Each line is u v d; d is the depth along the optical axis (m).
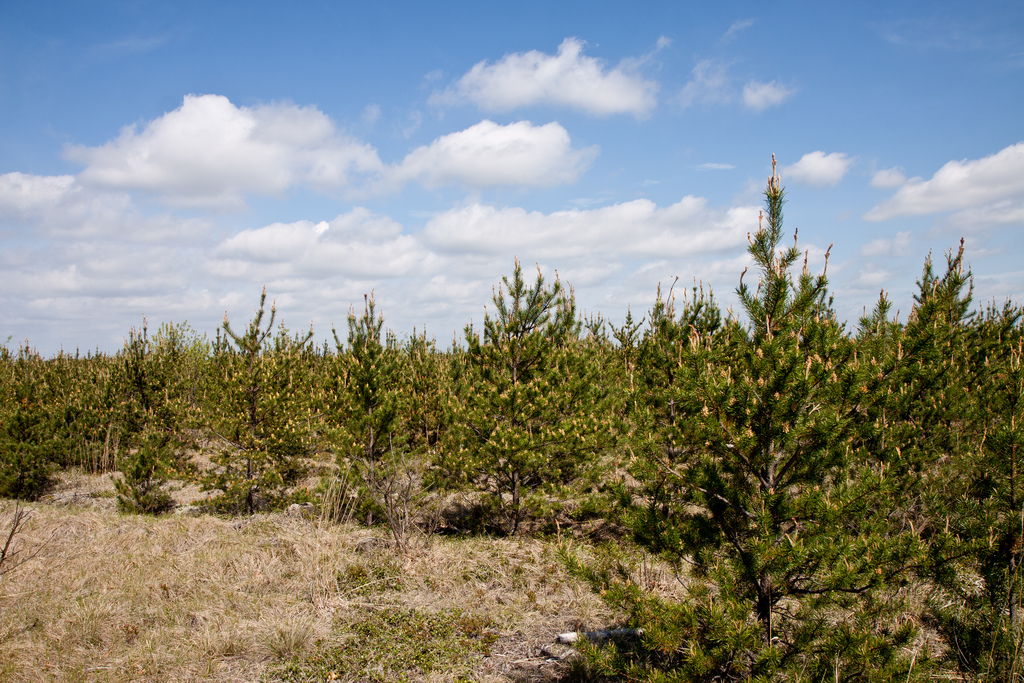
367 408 10.53
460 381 11.16
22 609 5.54
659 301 8.79
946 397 6.29
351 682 4.75
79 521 8.62
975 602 4.33
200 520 9.30
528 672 4.93
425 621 5.82
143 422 14.27
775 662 3.36
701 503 4.25
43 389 14.67
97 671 4.59
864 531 3.93
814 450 3.88
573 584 6.68
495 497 9.41
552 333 10.43
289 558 7.35
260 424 11.36
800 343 4.31
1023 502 4.25
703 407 4.00
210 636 5.22
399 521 9.13
